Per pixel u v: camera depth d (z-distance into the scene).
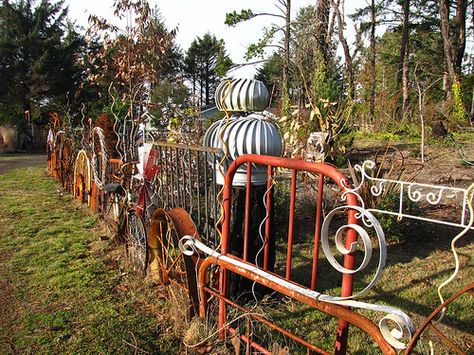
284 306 3.39
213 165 3.18
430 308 3.44
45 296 3.59
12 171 11.27
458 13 21.59
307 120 7.61
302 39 11.90
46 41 26.69
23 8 27.78
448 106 15.48
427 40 28.95
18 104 25.81
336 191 5.86
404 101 17.22
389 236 4.86
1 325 3.14
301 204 5.62
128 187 4.45
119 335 2.98
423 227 5.08
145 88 6.70
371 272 4.14
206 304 2.90
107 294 3.62
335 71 11.94
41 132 20.58
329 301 1.97
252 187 3.27
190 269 3.02
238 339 2.55
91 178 6.36
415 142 13.27
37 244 4.92
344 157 9.21
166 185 4.15
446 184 7.65
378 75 25.69
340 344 2.04
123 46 6.55
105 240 5.00
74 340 2.93
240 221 3.30
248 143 3.04
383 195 4.94
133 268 4.13
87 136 7.51
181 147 3.56
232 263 2.53
